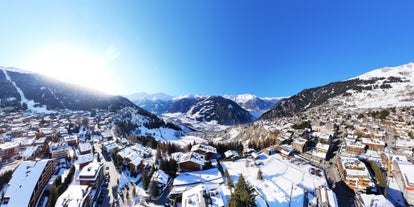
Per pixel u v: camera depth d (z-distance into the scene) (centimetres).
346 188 6141
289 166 7738
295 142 9569
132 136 15400
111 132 16212
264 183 6512
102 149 11369
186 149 11362
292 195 5769
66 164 8881
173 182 7025
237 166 8119
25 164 6762
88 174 6806
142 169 8162
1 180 6775
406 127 11225
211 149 9931
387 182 6294
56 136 12762
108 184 7350
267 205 5356
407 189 5450
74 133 15088
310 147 9831
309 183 6419
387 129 11919
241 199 4444
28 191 5781
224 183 6712
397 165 6353
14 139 12206
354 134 11056
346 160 7062
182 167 7975
